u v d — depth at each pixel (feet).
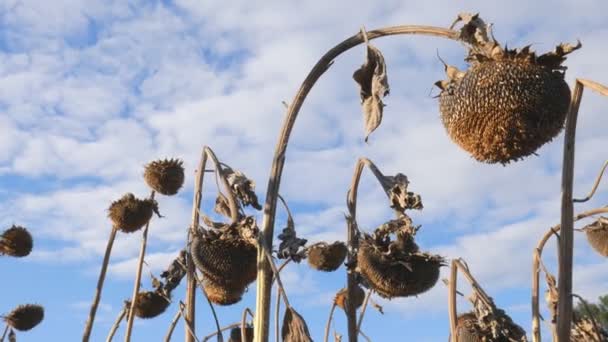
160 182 9.91
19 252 11.97
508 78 5.64
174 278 9.29
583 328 8.35
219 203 7.33
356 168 7.55
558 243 6.18
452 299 7.55
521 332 7.20
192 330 7.50
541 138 5.66
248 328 8.48
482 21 5.92
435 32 6.11
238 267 6.89
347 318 7.45
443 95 5.86
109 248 9.90
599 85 6.02
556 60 5.74
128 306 9.49
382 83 6.37
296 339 6.13
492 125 5.62
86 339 9.62
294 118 6.64
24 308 12.44
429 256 7.09
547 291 8.00
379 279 7.13
